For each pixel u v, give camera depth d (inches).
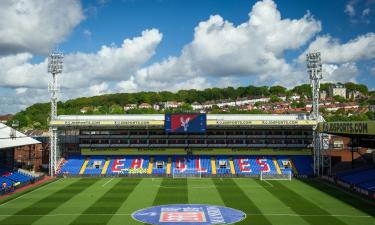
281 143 4456.2
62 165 4281.5
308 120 4128.9
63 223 2253.9
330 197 2967.5
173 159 4394.7
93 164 4296.3
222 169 4188.0
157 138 4468.5
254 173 4099.4
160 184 3592.5
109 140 4483.3
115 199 2913.4
